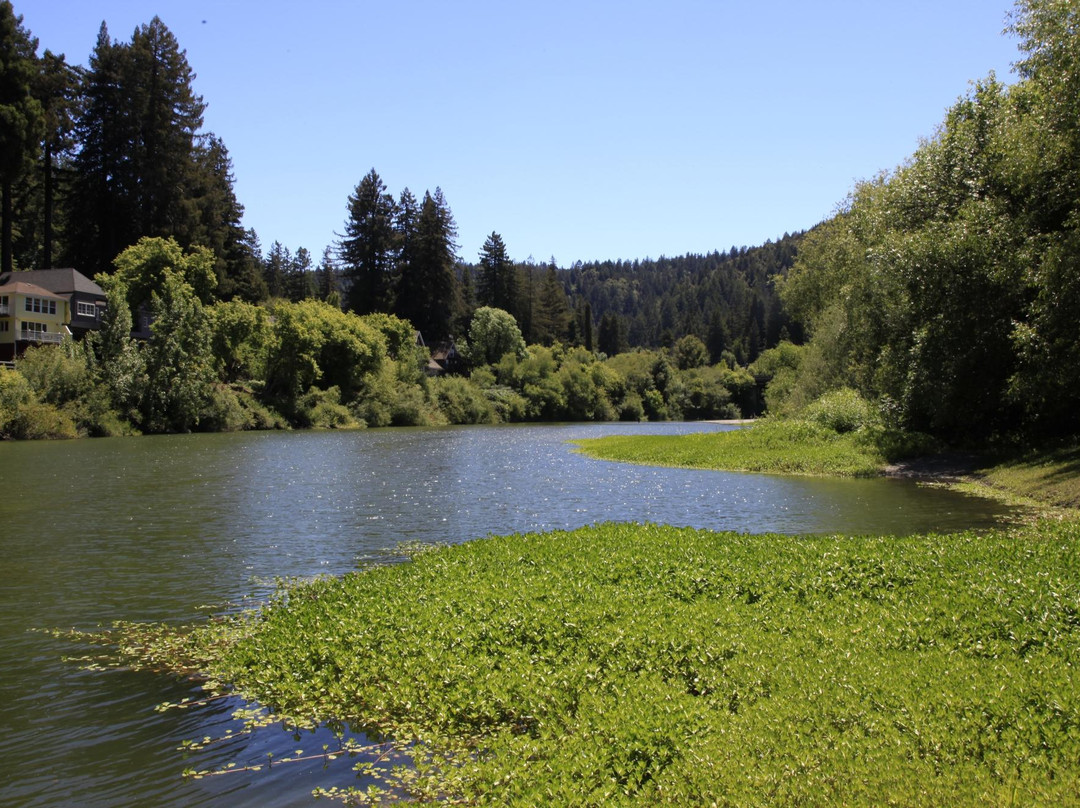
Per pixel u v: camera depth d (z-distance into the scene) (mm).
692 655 8859
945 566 12008
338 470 35031
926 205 33844
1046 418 28891
